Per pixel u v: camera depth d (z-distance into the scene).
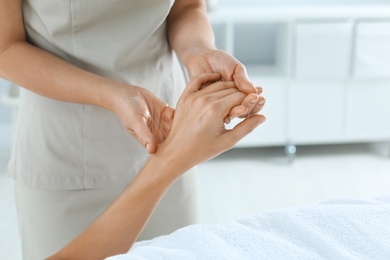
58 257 0.97
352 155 3.76
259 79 3.58
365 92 3.66
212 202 3.06
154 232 1.35
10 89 2.88
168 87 1.32
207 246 0.83
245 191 3.20
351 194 3.14
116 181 1.26
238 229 0.87
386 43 3.58
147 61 1.26
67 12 1.14
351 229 0.89
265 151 3.83
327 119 3.67
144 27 1.20
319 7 3.84
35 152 1.24
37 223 1.28
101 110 1.21
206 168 3.54
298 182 3.31
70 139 1.22
